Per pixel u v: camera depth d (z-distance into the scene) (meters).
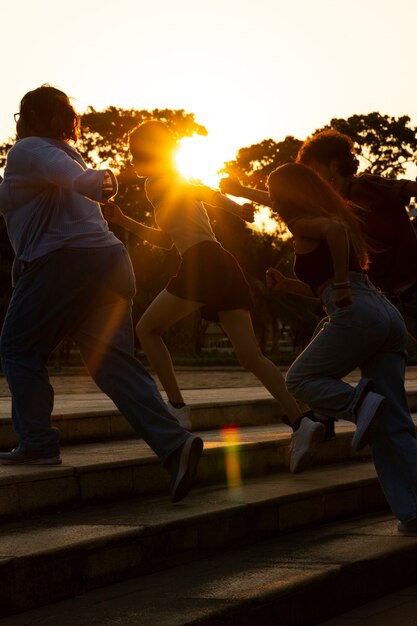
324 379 4.79
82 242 4.66
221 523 4.47
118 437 6.26
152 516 4.32
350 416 4.69
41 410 4.65
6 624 3.35
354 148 5.29
